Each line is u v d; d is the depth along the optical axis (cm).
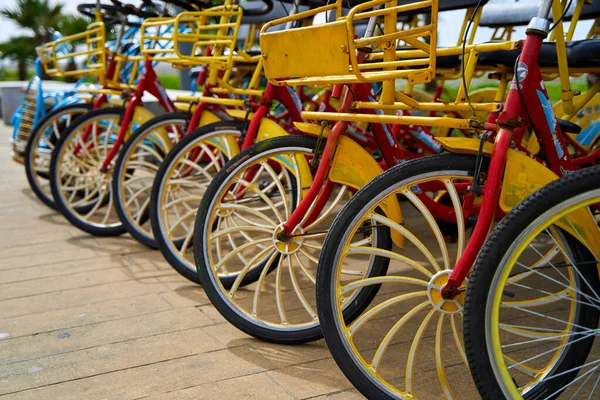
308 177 212
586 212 146
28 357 202
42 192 381
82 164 342
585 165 253
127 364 196
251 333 209
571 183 135
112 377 189
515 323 219
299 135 212
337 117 181
